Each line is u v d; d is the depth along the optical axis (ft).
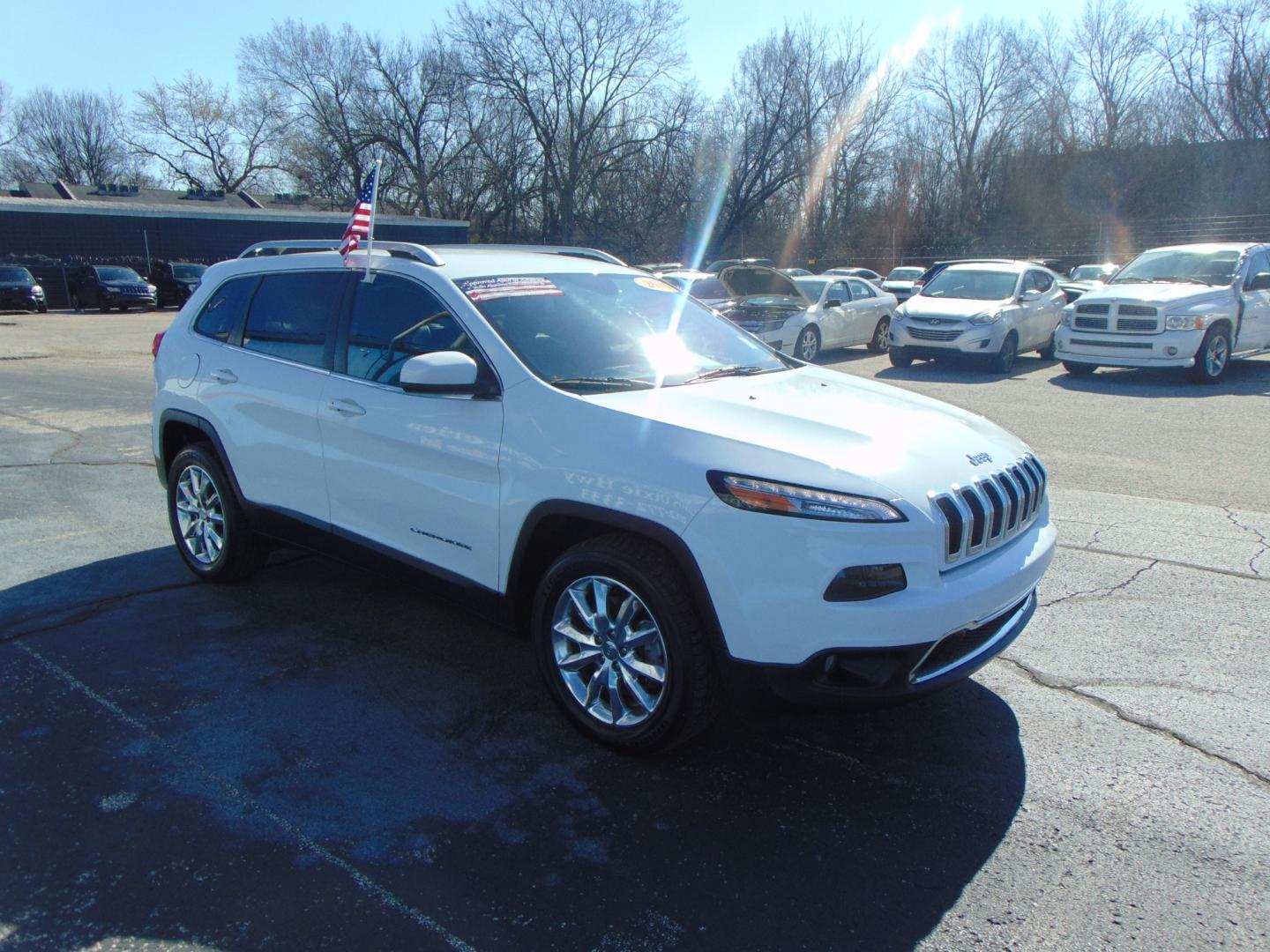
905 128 157.79
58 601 15.70
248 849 9.22
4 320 93.15
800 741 11.47
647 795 10.27
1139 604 15.64
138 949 7.88
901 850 9.36
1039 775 10.70
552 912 8.39
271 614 15.30
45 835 9.39
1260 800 10.18
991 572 10.36
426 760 10.94
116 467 25.38
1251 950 7.97
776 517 9.48
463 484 11.92
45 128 239.50
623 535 10.80
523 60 150.41
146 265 131.34
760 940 8.08
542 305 13.01
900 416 11.75
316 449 13.84
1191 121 159.94
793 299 52.06
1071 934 8.16
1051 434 30.27
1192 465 25.63
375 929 8.15
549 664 11.43
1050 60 171.73
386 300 13.42
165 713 11.94
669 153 147.54
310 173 174.70
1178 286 42.83
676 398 11.41
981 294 49.37
